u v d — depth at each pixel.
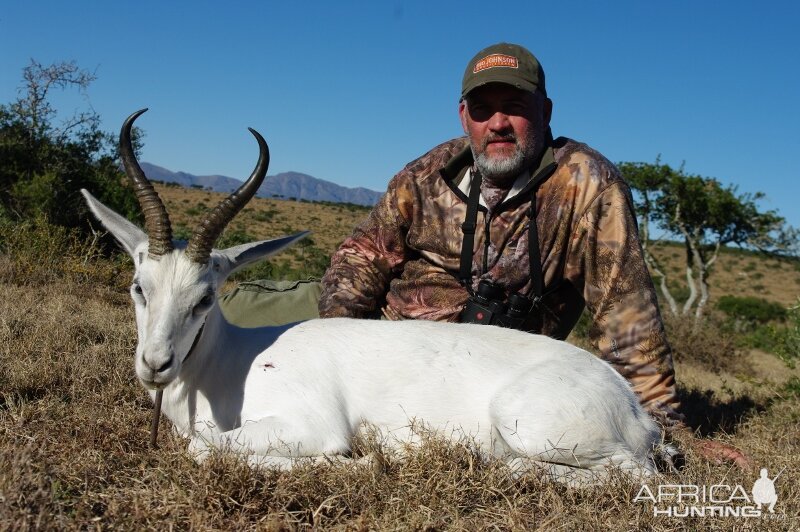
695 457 4.10
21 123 17.52
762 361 15.85
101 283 10.45
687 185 22.14
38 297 8.46
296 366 3.94
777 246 22.69
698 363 14.02
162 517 2.99
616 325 4.79
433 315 5.34
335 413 3.85
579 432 3.75
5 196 16.27
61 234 11.70
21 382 4.77
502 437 3.85
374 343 4.08
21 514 2.78
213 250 4.17
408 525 3.03
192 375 3.95
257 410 3.87
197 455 3.45
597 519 3.17
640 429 3.98
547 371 3.92
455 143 5.50
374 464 3.58
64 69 17.89
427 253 5.41
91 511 3.01
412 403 3.96
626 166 23.23
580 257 5.01
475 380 3.98
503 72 4.81
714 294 48.88
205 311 3.81
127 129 3.81
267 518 2.99
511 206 5.06
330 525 3.12
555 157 5.03
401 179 5.50
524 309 5.04
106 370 5.27
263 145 3.79
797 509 3.49
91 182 17.25
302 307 6.96
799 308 8.09
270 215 62.28
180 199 64.75
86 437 3.89
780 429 5.51
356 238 5.66
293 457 3.67
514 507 3.24
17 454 3.19
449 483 3.42
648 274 4.82
